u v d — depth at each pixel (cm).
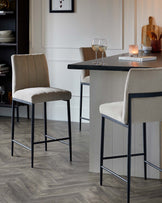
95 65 343
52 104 615
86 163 410
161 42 547
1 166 400
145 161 359
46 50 605
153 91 304
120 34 568
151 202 317
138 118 304
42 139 499
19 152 446
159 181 359
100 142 377
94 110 374
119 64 351
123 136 369
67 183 356
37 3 599
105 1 570
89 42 584
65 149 459
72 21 588
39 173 381
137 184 353
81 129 556
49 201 320
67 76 601
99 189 343
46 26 600
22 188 346
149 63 360
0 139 499
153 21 553
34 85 432
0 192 337
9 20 614
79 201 320
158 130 358
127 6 561
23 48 596
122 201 319
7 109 640
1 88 601
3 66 605
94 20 578
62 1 586
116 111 318
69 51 595
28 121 603
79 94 599
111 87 366
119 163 373
